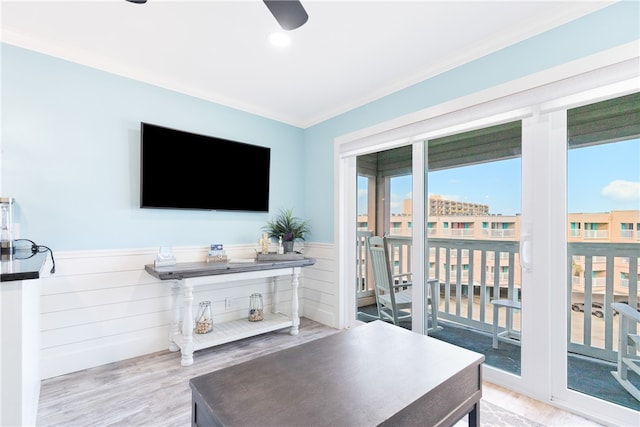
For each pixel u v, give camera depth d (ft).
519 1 5.60
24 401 4.04
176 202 8.84
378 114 9.48
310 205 11.89
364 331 5.69
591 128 5.81
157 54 7.49
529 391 6.37
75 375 7.12
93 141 7.70
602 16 5.45
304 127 12.21
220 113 9.94
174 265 8.33
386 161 9.60
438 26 6.36
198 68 8.16
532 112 6.26
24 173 6.87
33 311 5.17
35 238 6.95
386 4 5.71
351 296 10.63
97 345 7.64
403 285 9.06
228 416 3.15
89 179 7.64
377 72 8.29
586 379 5.84
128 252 8.16
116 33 6.65
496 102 6.78
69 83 7.39
